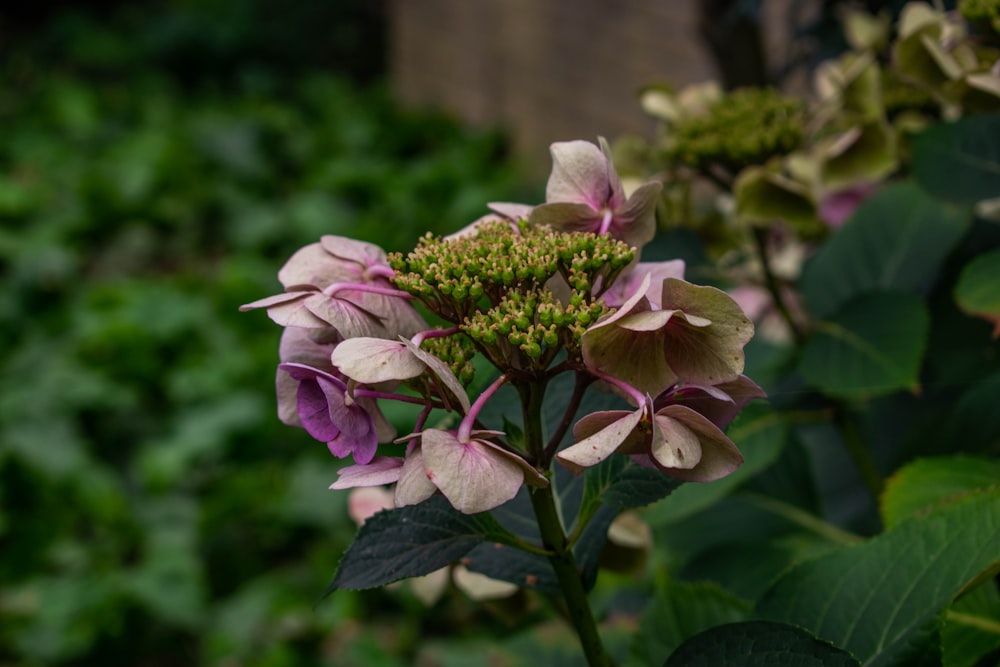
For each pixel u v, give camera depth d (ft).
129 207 9.90
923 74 2.14
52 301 8.61
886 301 2.20
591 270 1.39
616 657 2.21
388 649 5.09
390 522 1.47
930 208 2.39
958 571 1.49
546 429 1.63
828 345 2.23
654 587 2.37
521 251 1.39
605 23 8.55
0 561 5.67
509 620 2.03
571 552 1.52
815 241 2.78
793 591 1.58
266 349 7.04
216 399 6.89
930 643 1.44
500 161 10.19
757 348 2.50
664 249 2.37
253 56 14.26
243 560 5.80
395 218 9.37
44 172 11.02
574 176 1.49
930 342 2.45
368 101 12.36
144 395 7.18
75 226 9.64
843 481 2.71
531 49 9.68
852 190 2.68
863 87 2.28
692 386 1.32
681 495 2.12
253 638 5.17
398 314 1.41
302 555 5.90
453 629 5.19
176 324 7.56
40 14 16.46
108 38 14.74
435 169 9.77
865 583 1.54
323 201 9.66
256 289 7.57
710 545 2.39
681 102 2.52
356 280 1.44
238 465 6.43
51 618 5.31
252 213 9.80
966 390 2.45
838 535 2.31
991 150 2.07
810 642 1.40
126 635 5.34
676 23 7.68
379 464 1.31
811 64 3.17
